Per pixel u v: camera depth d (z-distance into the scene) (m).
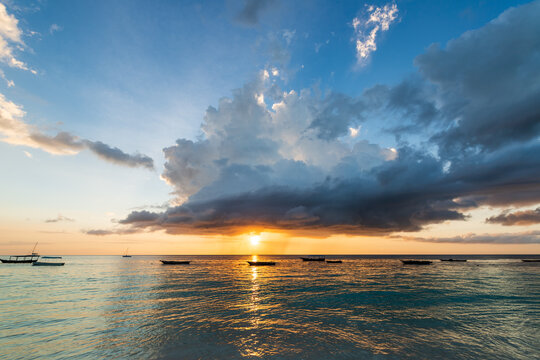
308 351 13.36
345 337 15.41
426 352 13.29
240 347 13.85
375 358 12.59
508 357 12.75
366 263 124.56
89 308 23.00
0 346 13.92
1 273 59.16
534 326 17.78
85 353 13.02
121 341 14.68
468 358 12.60
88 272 63.47
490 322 18.77
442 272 66.50
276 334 15.94
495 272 65.38
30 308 22.97
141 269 76.25
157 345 14.09
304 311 22.22
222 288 36.44
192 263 124.88
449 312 21.80
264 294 31.22
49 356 12.69
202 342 14.56
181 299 27.52
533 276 53.66
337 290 34.50
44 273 59.62
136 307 23.48
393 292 32.72
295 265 107.38
